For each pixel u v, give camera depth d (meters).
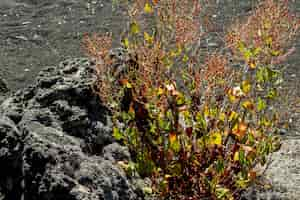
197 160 3.78
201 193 3.75
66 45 8.39
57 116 4.17
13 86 7.13
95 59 4.26
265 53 3.94
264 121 4.01
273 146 4.21
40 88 4.39
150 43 4.05
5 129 3.64
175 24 4.08
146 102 3.99
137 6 4.38
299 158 5.09
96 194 3.47
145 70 3.91
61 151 3.60
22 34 8.81
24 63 7.84
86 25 9.04
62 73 4.52
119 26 8.84
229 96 3.74
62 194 3.40
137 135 3.92
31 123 3.93
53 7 9.89
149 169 3.82
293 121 5.79
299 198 4.39
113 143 4.18
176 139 3.67
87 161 3.64
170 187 3.82
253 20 4.02
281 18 4.00
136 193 3.86
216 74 3.91
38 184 3.46
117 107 4.18
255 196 4.36
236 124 3.78
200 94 4.09
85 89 4.28
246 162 3.75
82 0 10.09
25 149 3.57
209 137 3.73
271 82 4.32
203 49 7.43
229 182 3.86
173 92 3.65
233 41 4.14
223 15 8.77
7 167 3.61
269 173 4.73
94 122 4.20
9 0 10.23
